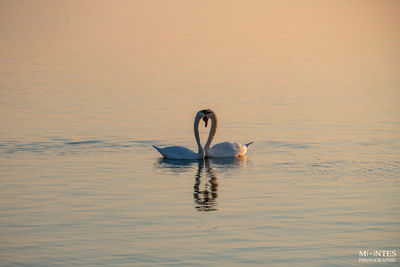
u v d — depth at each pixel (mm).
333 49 52094
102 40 58094
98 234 14773
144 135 25828
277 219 15727
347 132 25922
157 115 29609
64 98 33750
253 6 90312
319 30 64438
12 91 35812
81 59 47594
